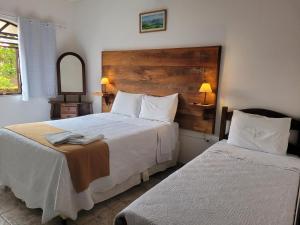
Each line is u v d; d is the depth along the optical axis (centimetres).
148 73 346
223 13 272
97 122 302
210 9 281
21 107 384
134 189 261
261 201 141
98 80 429
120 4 371
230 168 188
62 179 179
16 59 380
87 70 443
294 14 229
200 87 292
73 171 186
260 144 233
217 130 294
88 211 218
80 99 447
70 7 434
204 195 145
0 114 362
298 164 203
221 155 217
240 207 134
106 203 232
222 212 128
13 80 381
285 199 144
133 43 364
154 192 147
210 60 283
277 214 128
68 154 185
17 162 220
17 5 358
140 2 346
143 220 122
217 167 189
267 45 247
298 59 232
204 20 287
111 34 392
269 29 244
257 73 257
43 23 388
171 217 122
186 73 306
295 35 231
